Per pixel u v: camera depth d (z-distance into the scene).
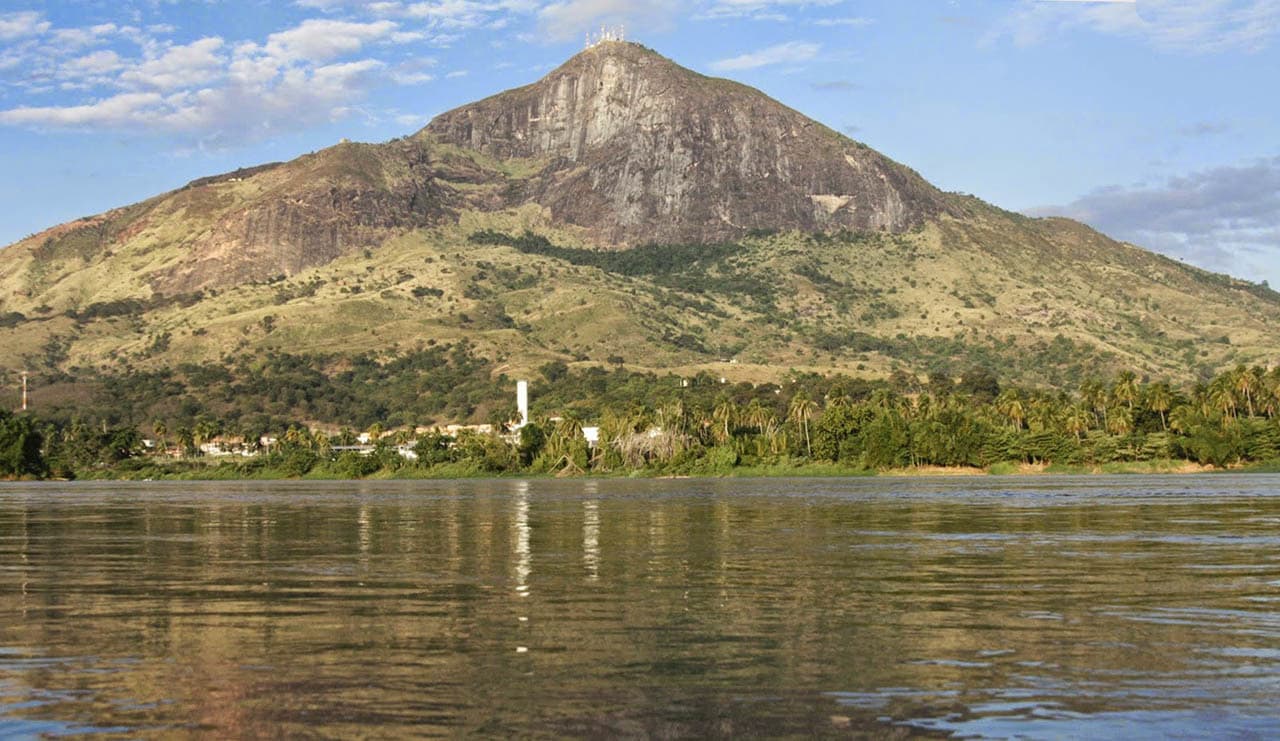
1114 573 54.47
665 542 72.75
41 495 166.75
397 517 102.19
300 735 26.78
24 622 41.34
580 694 30.12
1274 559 60.41
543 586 50.53
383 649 35.78
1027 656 34.59
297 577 54.56
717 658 34.34
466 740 26.34
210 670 32.97
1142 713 28.39
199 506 127.38
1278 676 32.03
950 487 158.12
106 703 29.50
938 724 27.56
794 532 80.19
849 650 35.47
